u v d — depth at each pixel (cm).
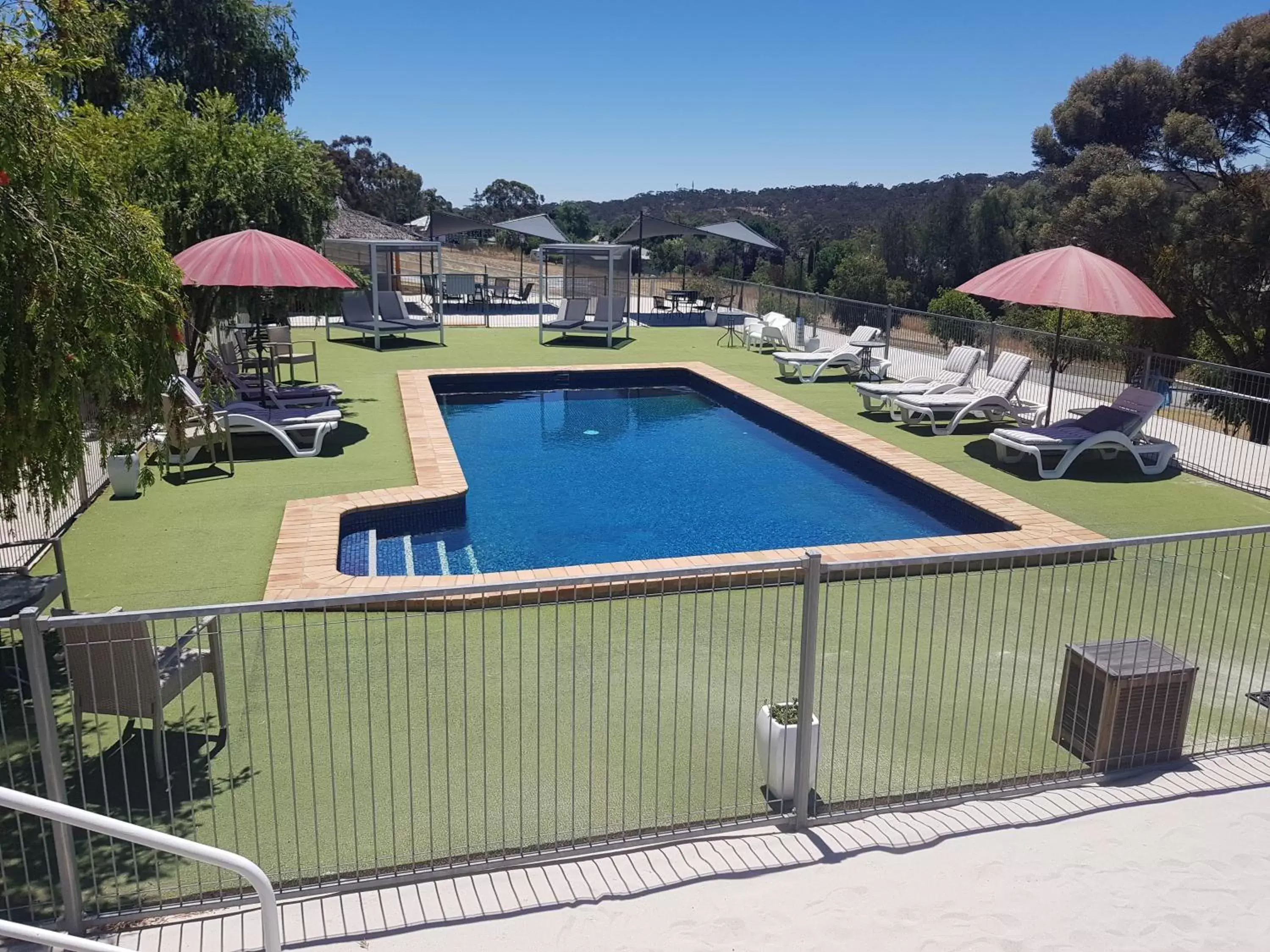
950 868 421
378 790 470
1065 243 2366
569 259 2625
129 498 973
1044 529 909
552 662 614
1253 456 1176
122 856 421
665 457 1337
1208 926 387
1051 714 569
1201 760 525
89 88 2114
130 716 467
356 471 1082
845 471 1264
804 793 446
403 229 3412
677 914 386
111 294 439
